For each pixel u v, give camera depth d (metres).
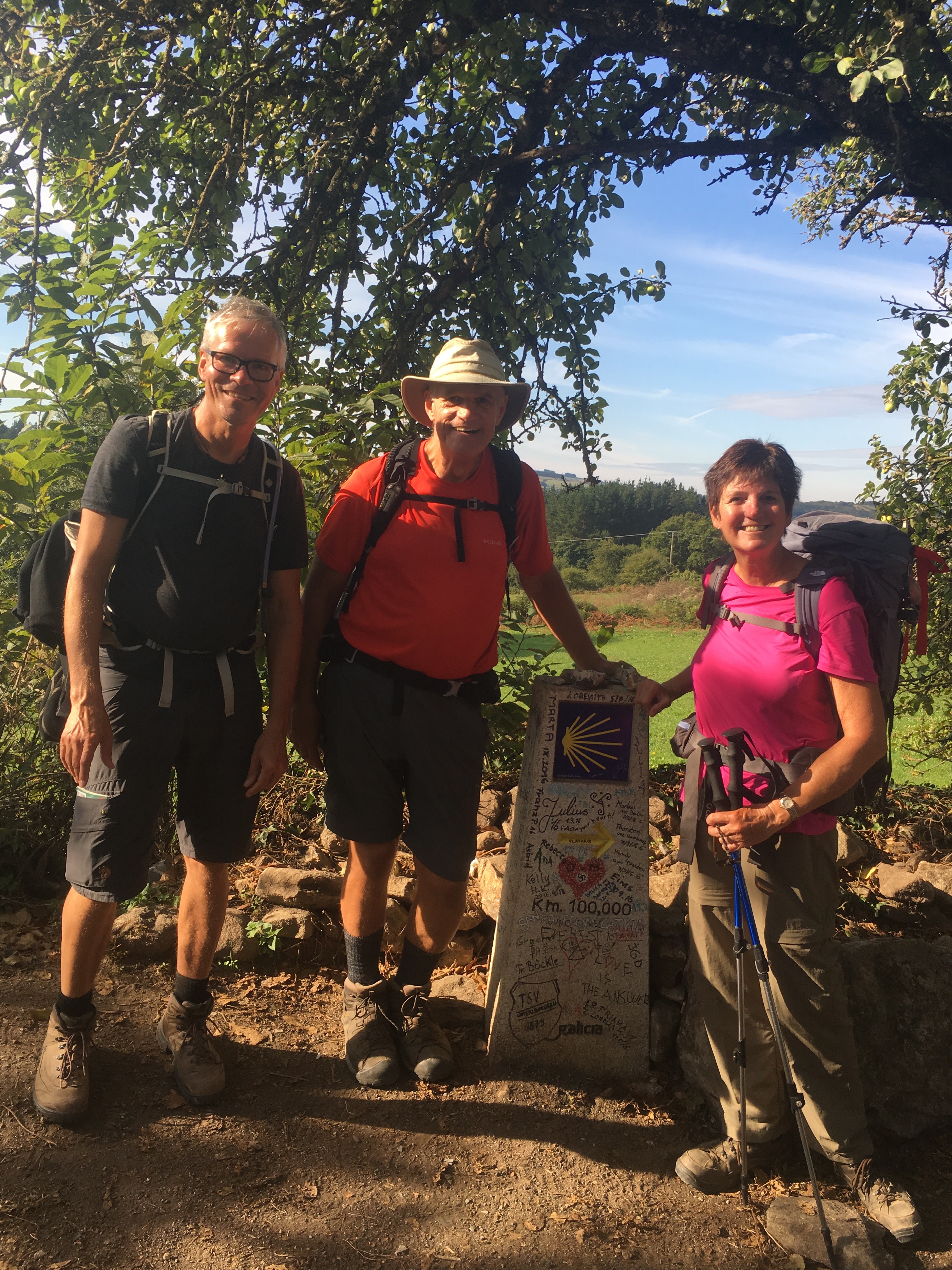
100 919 2.42
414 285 5.80
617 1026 2.87
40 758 3.83
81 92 5.02
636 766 2.85
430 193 5.93
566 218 5.89
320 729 2.86
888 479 5.89
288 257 5.56
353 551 2.68
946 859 4.46
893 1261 2.22
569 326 5.98
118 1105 2.51
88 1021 2.52
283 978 3.26
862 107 4.91
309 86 5.40
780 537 2.32
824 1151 2.44
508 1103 2.72
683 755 2.67
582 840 2.85
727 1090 2.58
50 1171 2.25
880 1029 2.78
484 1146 2.53
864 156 6.83
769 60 5.02
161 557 2.30
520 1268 2.12
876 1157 2.62
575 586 46.59
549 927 2.85
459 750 2.70
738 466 2.30
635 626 30.97
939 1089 2.75
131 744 2.36
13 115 5.10
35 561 2.45
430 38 5.56
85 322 3.84
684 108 5.74
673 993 2.95
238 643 2.49
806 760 2.31
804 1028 2.39
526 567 2.90
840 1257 2.19
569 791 2.84
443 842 2.71
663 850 4.04
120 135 4.89
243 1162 2.36
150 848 2.48
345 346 5.66
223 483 2.33
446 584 2.59
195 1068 2.58
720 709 2.43
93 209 5.00
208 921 2.60
